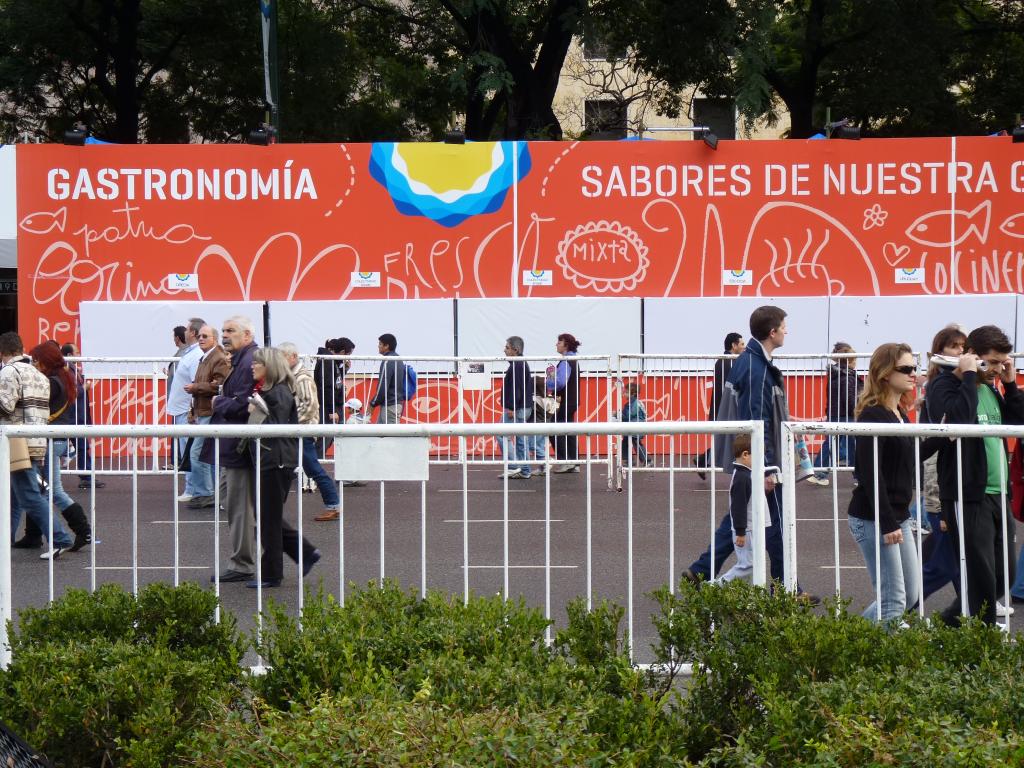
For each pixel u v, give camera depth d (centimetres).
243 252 1838
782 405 775
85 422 1502
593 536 1118
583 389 1639
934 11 2845
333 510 1206
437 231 1842
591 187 1838
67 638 461
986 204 1823
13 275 2297
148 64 3186
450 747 317
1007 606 637
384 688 375
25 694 396
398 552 1037
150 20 3002
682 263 1838
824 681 413
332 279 1845
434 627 446
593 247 1839
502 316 1827
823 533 1152
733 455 778
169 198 1830
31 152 1812
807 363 1656
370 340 1830
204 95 3222
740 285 1839
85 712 393
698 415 1597
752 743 373
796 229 1834
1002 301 1805
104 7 2884
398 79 3281
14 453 973
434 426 580
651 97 3228
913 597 661
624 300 1819
